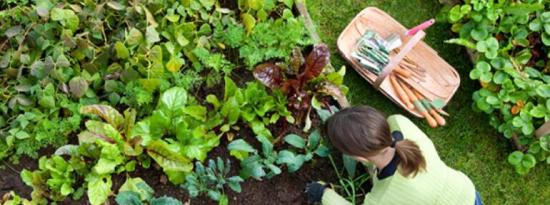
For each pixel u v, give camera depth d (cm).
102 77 239
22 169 238
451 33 276
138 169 241
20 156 238
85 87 230
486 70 253
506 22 258
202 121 238
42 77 231
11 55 234
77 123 235
